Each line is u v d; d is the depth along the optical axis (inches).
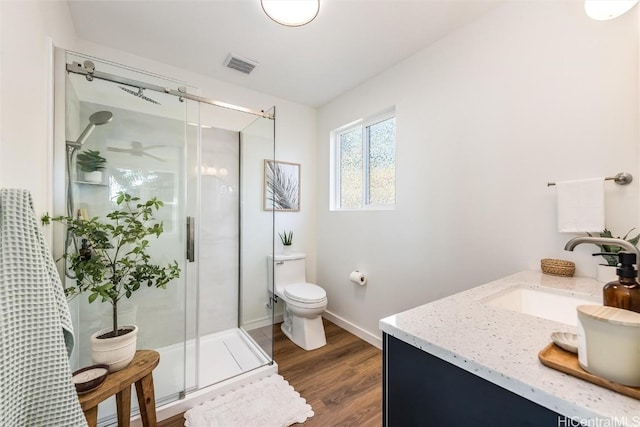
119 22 66.4
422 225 77.2
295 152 114.0
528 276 49.8
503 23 60.0
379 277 90.4
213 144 94.0
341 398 62.9
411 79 80.4
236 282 97.4
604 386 17.3
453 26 67.7
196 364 69.0
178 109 74.3
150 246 71.4
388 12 62.7
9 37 34.4
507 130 59.3
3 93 32.8
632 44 43.8
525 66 56.6
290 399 62.0
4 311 25.8
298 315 89.4
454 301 35.4
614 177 44.8
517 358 21.0
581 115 49.1
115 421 54.6
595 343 17.8
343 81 96.3
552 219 52.8
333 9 61.7
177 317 72.9
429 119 75.4
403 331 26.4
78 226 53.9
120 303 67.6
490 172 62.3
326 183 114.9
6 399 25.2
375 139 98.8
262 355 81.0
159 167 72.6
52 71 49.9
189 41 74.2
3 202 27.6
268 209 104.7
